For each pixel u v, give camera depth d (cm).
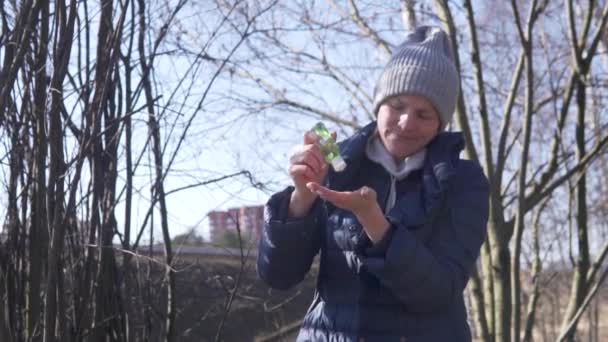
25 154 315
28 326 308
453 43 521
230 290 411
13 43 299
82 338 324
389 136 217
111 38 323
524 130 507
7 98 299
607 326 1656
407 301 202
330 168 223
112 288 336
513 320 518
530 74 502
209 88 368
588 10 562
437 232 212
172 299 368
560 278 1027
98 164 330
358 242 201
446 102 214
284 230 216
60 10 307
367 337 212
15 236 317
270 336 496
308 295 573
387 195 218
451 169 211
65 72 308
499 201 512
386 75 218
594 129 625
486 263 520
